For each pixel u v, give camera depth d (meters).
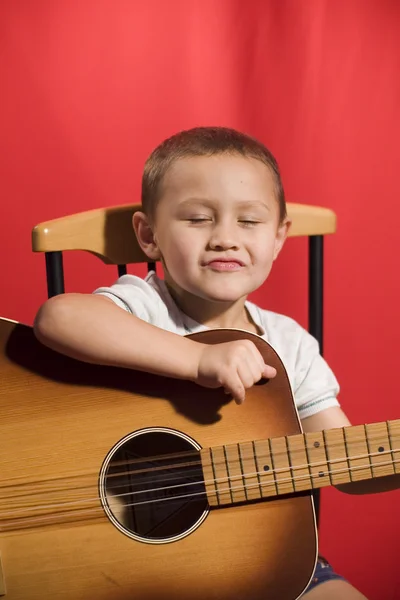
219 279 1.12
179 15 1.63
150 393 1.03
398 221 1.78
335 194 1.74
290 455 1.02
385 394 1.83
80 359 1.01
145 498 1.16
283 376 1.05
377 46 1.71
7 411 1.00
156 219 1.18
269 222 1.16
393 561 1.87
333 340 1.79
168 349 1.01
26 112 1.61
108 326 1.01
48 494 0.99
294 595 1.00
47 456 1.00
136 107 1.64
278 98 1.69
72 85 1.62
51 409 1.01
